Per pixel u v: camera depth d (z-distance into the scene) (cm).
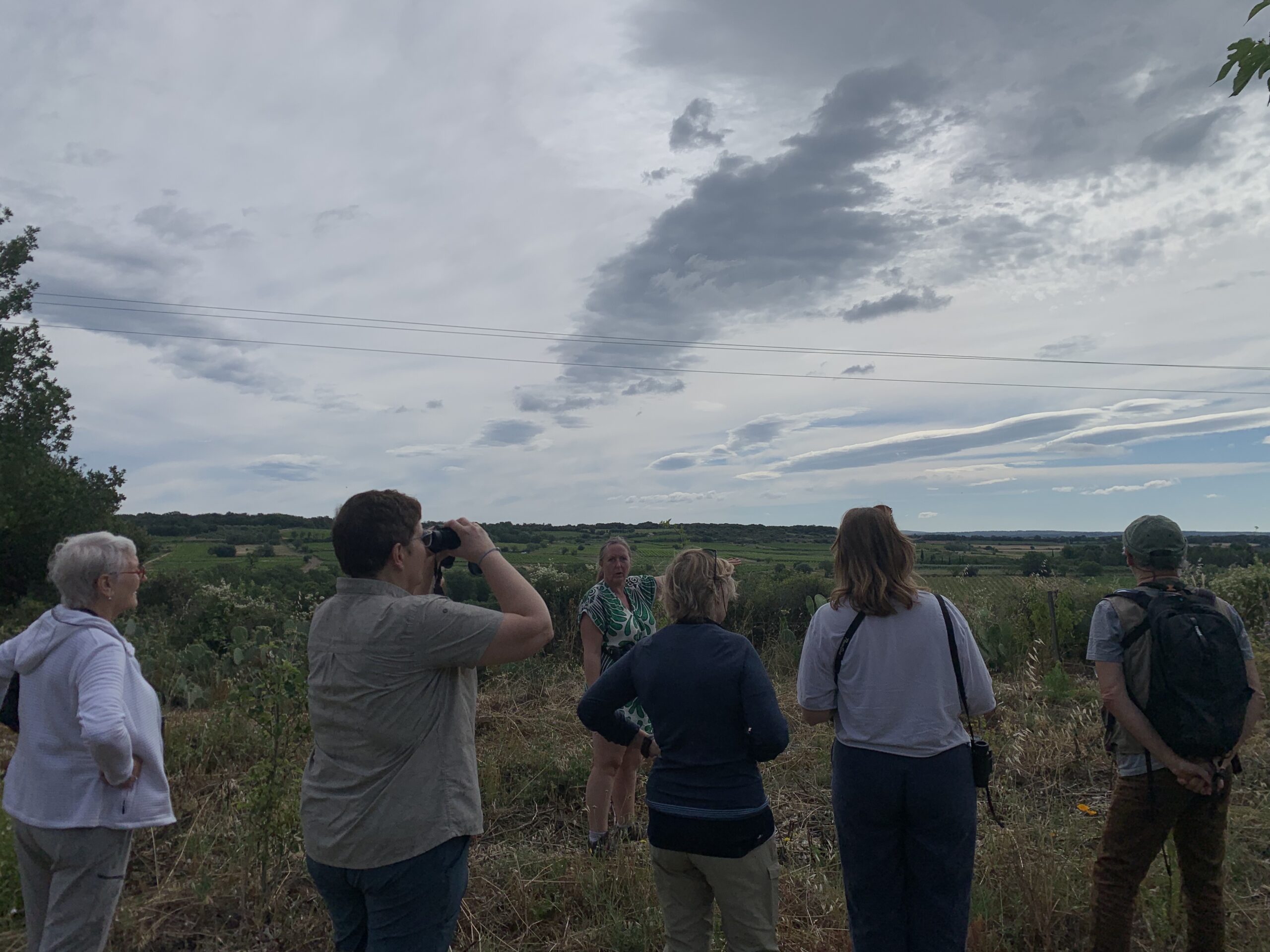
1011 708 689
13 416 2353
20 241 2403
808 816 493
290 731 396
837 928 360
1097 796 496
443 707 229
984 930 337
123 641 278
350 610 232
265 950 350
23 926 373
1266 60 267
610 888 392
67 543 279
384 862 217
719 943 354
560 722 696
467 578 1037
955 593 1040
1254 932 333
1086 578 1067
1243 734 279
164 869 421
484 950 352
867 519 279
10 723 277
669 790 272
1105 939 295
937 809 260
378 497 243
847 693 274
